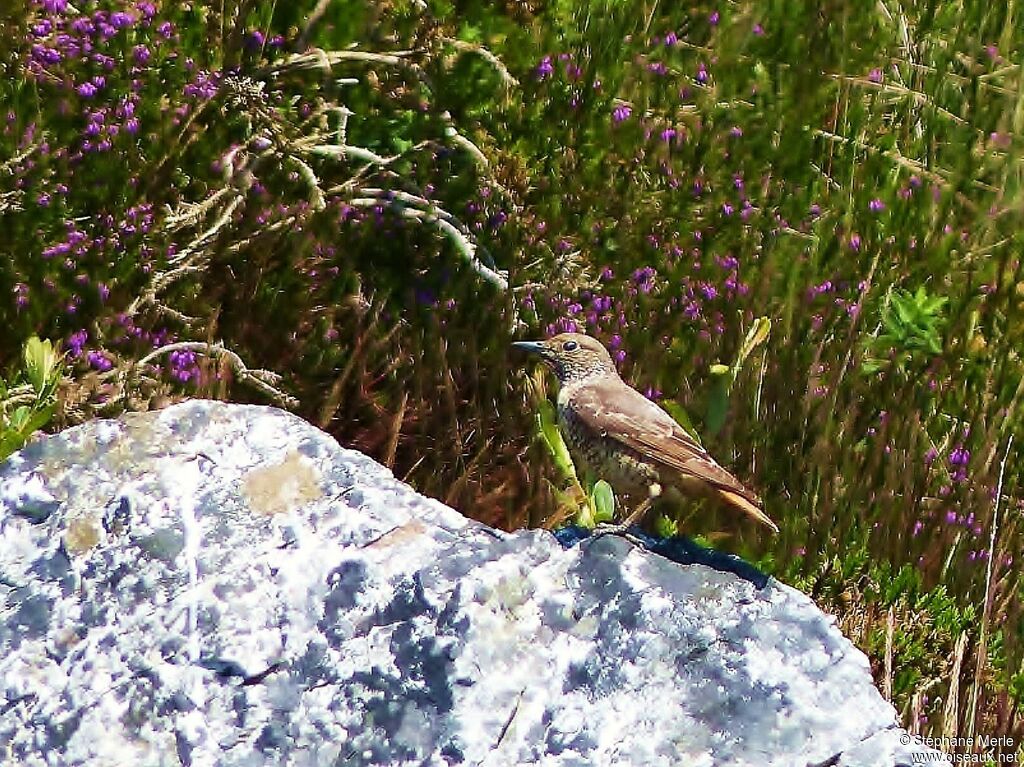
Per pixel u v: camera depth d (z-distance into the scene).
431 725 6.45
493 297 10.97
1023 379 11.20
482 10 11.92
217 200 10.72
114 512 7.09
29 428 8.59
